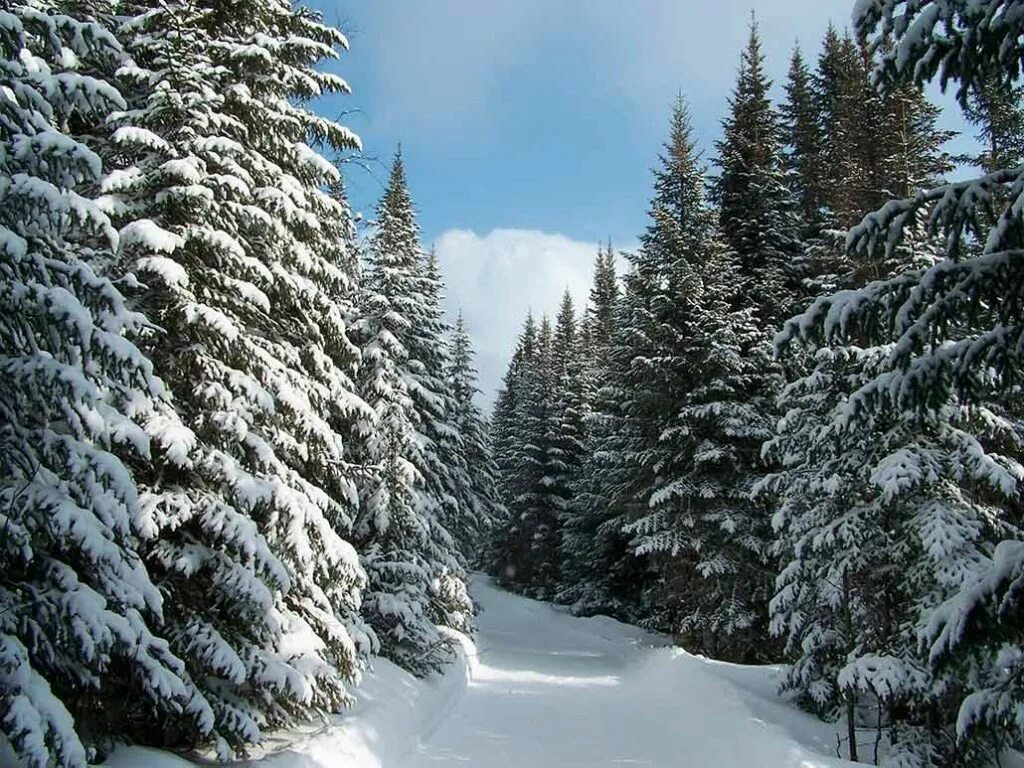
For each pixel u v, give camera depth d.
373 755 9.80
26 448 5.40
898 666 10.12
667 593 23.17
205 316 8.28
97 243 8.02
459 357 36.91
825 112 26.02
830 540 11.42
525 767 10.70
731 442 21.28
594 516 36.47
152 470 8.14
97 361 6.03
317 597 9.76
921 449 10.53
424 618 17.30
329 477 10.95
